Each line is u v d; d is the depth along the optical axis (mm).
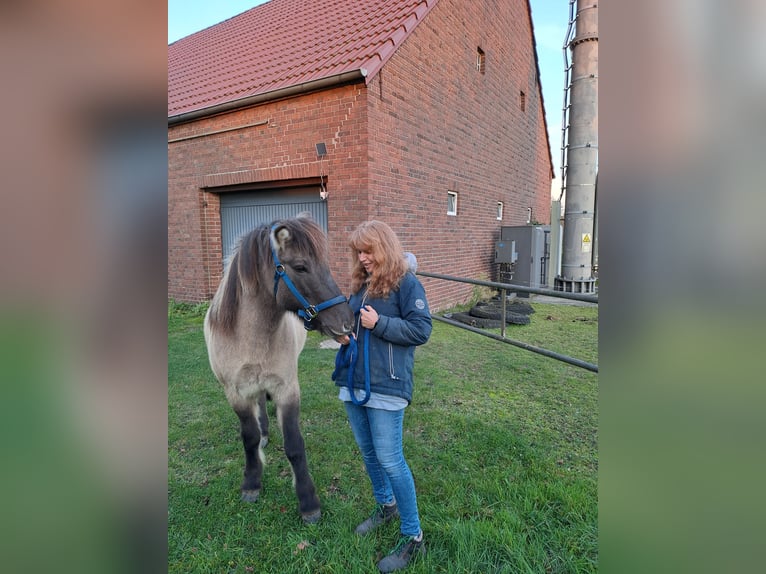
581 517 2004
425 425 2975
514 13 9453
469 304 7762
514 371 4156
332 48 5926
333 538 1926
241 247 1996
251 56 7254
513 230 9062
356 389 1762
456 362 4441
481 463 2504
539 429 2922
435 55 6355
